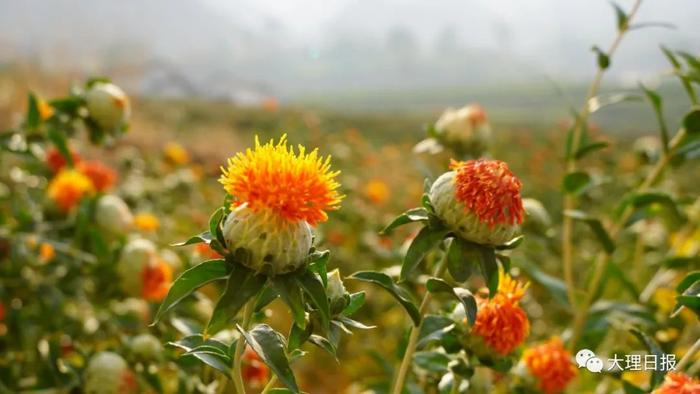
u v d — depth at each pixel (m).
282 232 0.33
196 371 0.49
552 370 0.45
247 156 0.33
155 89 12.27
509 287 0.40
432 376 0.47
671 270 0.68
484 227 0.36
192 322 0.50
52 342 0.52
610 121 11.29
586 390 0.61
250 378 0.50
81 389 0.51
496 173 0.36
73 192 0.67
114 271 0.59
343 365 0.84
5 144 0.61
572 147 0.57
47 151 0.73
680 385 0.34
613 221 0.58
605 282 0.56
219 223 0.33
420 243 0.36
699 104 0.54
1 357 0.58
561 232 1.26
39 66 4.35
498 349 0.39
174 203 1.16
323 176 0.33
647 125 10.55
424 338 0.38
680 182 1.72
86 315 0.67
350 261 0.94
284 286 0.33
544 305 0.97
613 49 0.55
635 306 0.56
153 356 0.53
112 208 0.66
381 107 20.58
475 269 0.36
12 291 0.63
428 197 0.37
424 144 0.62
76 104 0.61
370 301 0.88
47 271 0.65
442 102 20.66
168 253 0.73
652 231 0.91
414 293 0.53
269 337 0.33
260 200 0.32
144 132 2.90
